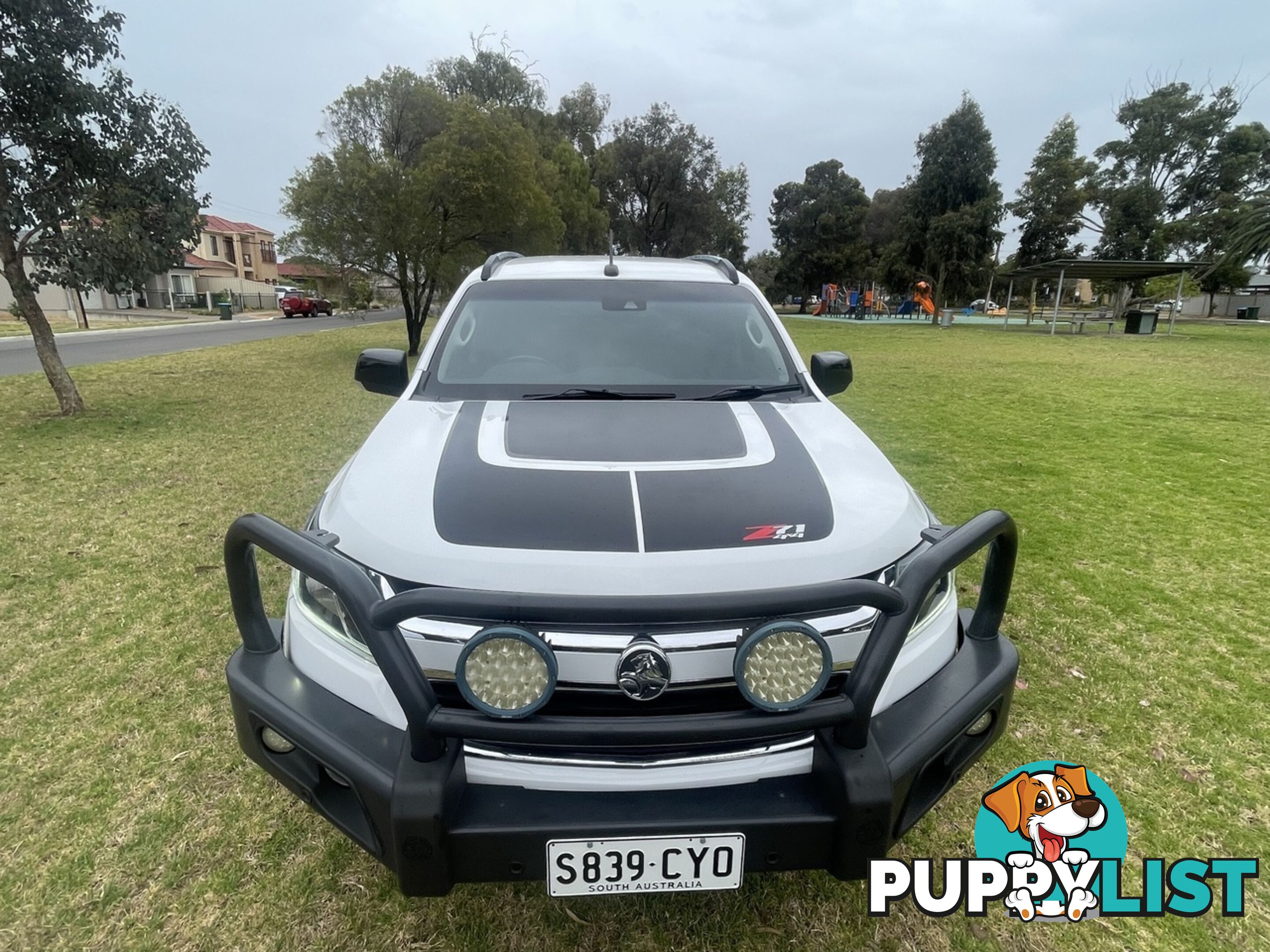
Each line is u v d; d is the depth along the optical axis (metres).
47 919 2.00
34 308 8.53
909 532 1.94
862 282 55.75
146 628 3.54
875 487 2.08
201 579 4.10
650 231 49.06
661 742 1.57
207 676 3.14
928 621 1.97
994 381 12.54
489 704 1.54
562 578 1.65
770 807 1.67
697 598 1.55
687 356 2.96
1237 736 2.84
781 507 1.89
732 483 1.99
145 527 4.89
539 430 2.33
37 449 7.08
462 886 2.16
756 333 3.13
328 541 1.86
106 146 8.12
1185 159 45.12
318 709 1.81
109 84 8.02
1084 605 3.91
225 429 8.02
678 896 2.15
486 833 1.60
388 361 3.04
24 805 2.40
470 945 1.97
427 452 2.18
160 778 2.54
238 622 2.02
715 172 48.62
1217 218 42.53
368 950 1.95
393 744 1.70
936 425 8.55
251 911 2.05
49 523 4.96
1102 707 3.01
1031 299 31.59
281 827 2.34
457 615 1.58
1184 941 2.01
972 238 34.03
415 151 16.64
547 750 1.67
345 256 15.40
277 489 5.74
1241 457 7.02
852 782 1.64
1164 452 7.23
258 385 11.52
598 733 1.56
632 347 2.99
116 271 8.26
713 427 2.39
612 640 1.60
